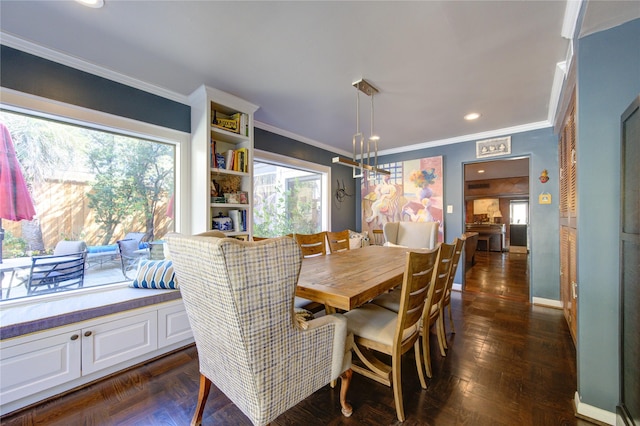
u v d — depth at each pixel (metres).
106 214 2.30
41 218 2.00
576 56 1.56
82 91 2.02
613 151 1.41
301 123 3.35
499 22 1.55
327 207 4.59
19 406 1.52
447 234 4.12
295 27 1.61
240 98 2.62
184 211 2.61
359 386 1.75
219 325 1.07
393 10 1.47
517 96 2.55
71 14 1.50
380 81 2.27
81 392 1.67
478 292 3.86
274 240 1.05
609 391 1.42
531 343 2.30
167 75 2.19
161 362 2.01
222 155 2.67
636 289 1.18
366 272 1.79
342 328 1.36
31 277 1.95
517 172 7.16
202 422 1.43
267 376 1.07
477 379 1.80
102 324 1.80
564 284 2.92
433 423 1.42
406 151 4.51
